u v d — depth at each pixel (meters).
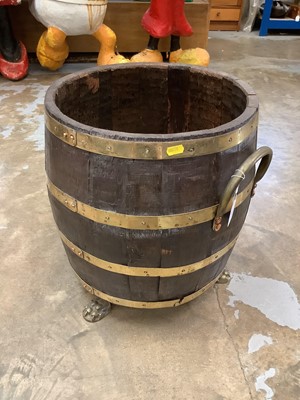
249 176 1.35
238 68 4.11
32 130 2.87
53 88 1.42
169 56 3.83
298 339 1.53
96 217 1.26
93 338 1.51
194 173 1.18
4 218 2.08
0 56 3.62
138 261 1.32
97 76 1.61
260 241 1.99
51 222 2.07
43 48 3.57
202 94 1.68
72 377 1.39
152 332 1.54
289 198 2.30
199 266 1.38
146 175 1.16
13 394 1.33
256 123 1.33
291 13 5.28
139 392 1.35
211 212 1.26
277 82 3.82
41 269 1.80
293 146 2.80
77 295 1.68
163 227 1.23
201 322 1.58
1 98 3.32
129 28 3.91
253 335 1.54
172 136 1.13
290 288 1.74
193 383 1.38
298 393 1.35
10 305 1.63
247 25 5.34
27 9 3.75
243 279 1.78
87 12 3.23
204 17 3.87
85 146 1.18
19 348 1.47
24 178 2.38
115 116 1.77
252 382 1.38
